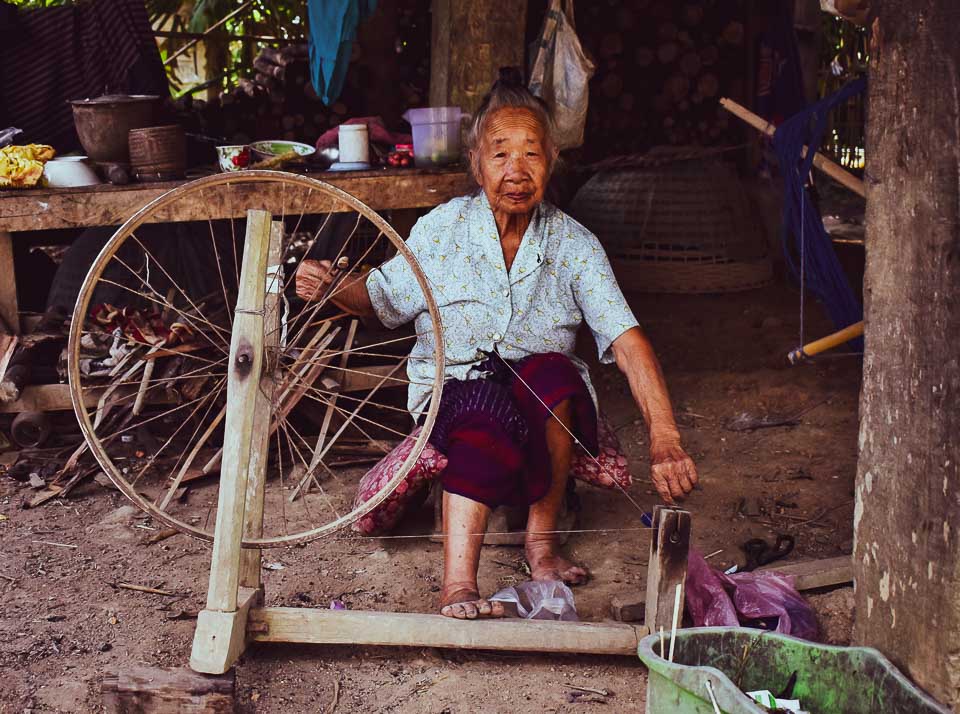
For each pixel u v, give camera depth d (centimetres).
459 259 265
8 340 360
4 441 361
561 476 269
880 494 204
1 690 220
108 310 365
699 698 177
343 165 399
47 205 355
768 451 379
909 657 197
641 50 724
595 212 649
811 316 561
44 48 494
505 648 224
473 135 264
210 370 364
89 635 244
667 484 231
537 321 269
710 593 238
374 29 651
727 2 726
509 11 411
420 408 272
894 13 190
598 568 286
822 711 199
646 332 542
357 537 304
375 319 400
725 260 623
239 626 215
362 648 238
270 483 351
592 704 219
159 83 512
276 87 668
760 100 681
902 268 193
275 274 226
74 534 305
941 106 180
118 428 369
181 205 370
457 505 246
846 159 1055
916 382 191
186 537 305
